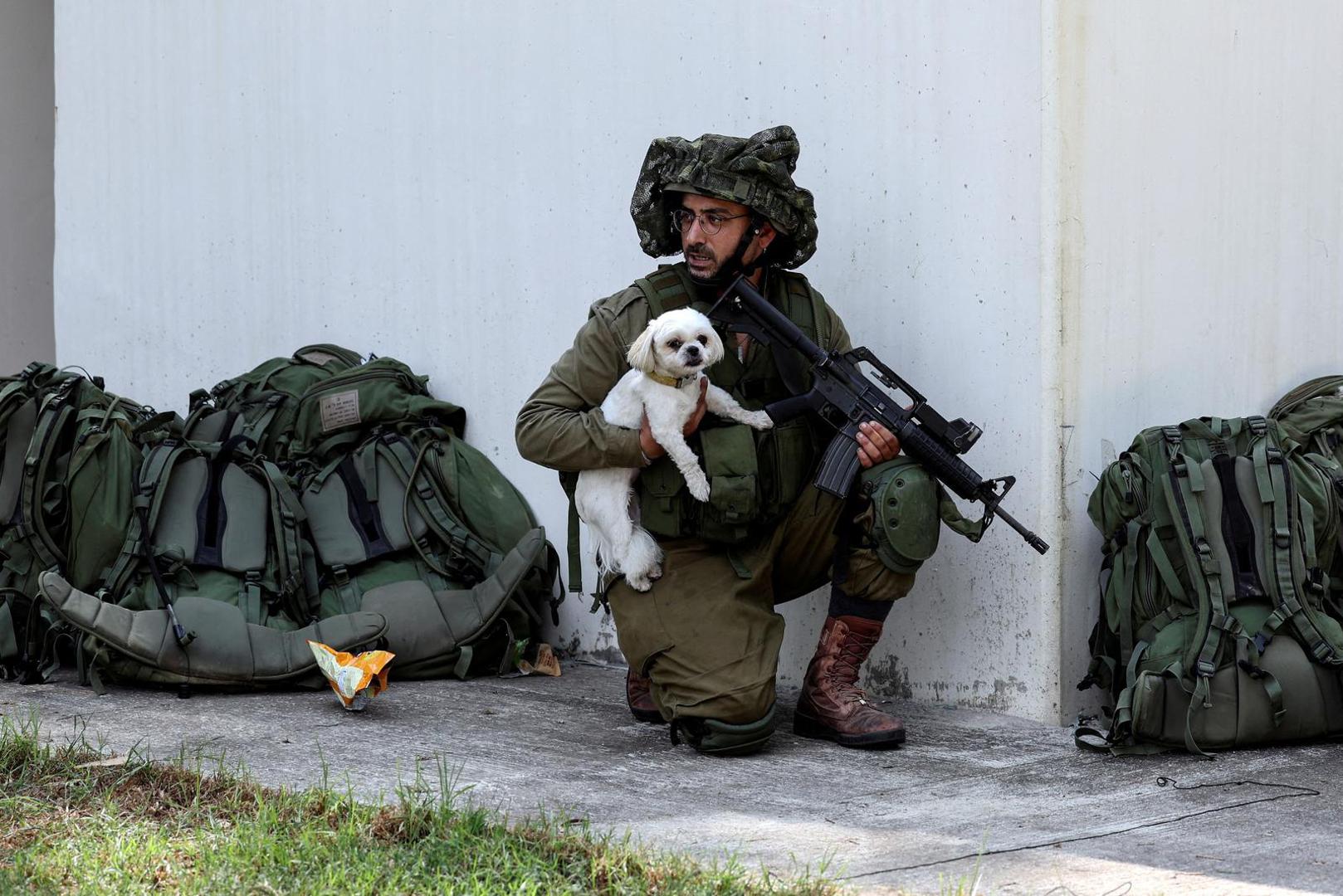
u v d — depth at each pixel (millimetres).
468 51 14664
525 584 13555
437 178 15031
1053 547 10930
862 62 11812
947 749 10273
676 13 13000
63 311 18938
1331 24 12750
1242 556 10227
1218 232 11969
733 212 10484
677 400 10117
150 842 7773
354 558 13062
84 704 11641
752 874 7258
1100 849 7793
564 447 10422
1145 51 11305
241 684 12070
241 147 16875
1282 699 9930
